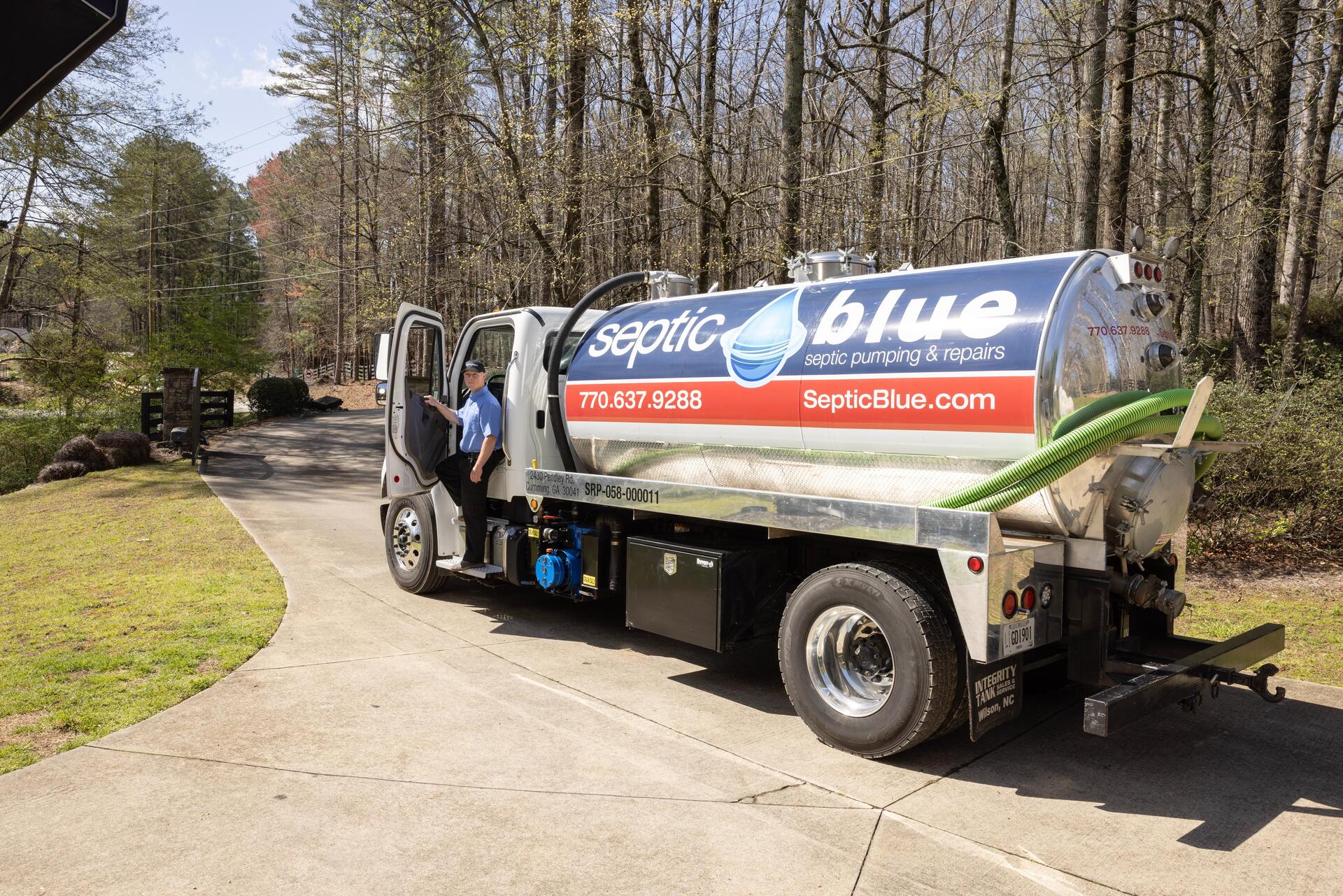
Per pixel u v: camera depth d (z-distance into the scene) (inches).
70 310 1019.3
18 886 124.6
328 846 137.7
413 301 936.9
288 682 216.8
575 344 280.1
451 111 728.3
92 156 959.6
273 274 2778.1
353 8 835.4
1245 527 339.6
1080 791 163.6
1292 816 153.7
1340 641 252.1
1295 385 382.0
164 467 705.6
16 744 176.6
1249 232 502.6
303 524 456.4
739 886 128.2
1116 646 187.0
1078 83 649.6
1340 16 476.4
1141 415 162.9
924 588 172.2
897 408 183.5
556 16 635.5
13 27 127.3
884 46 673.0
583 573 259.6
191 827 142.9
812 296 210.4
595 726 193.3
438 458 305.7
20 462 855.1
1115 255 179.2
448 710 200.2
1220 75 527.5
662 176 657.0
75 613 281.7
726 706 209.5
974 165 1089.4
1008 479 163.5
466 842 139.9
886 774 170.7
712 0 690.2
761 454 211.6
